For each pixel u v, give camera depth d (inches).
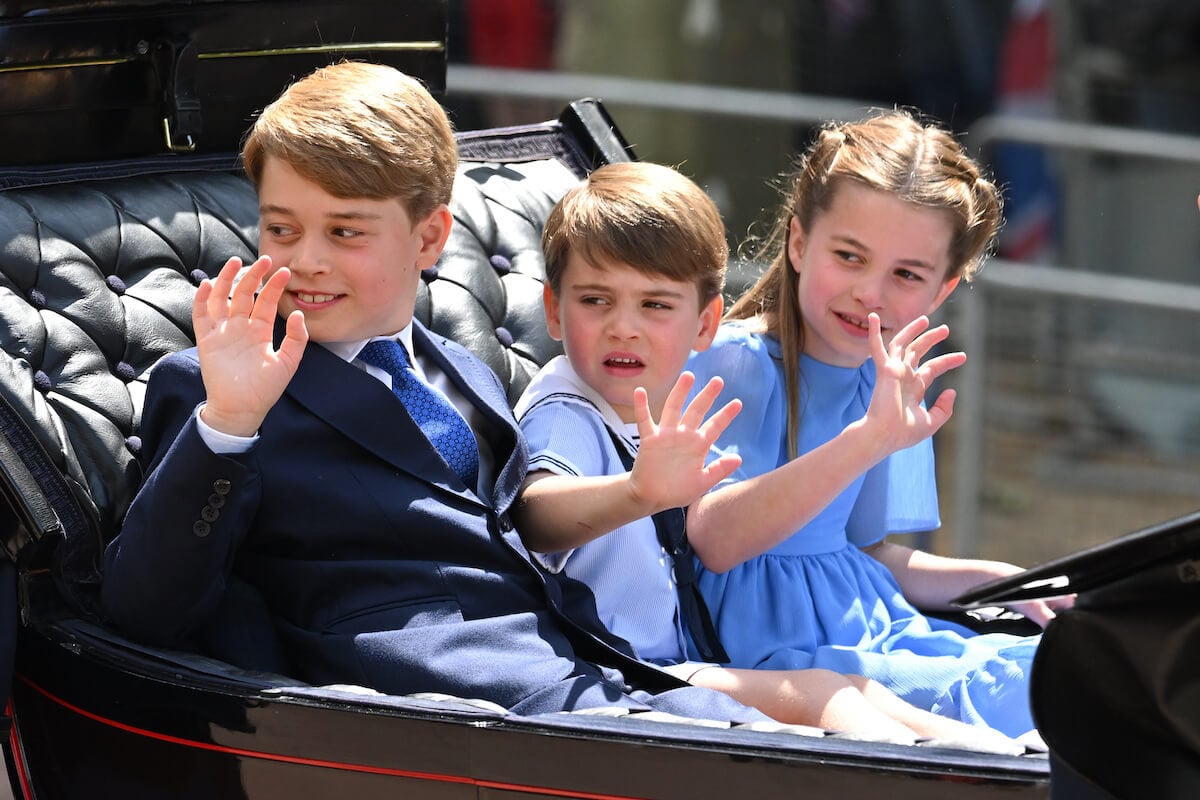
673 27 875.4
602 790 249.1
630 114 763.4
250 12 362.9
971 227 356.5
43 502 295.9
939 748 237.9
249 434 279.4
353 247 299.0
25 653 298.2
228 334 273.9
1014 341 705.0
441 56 394.6
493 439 327.0
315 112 295.6
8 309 314.2
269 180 298.4
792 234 361.1
